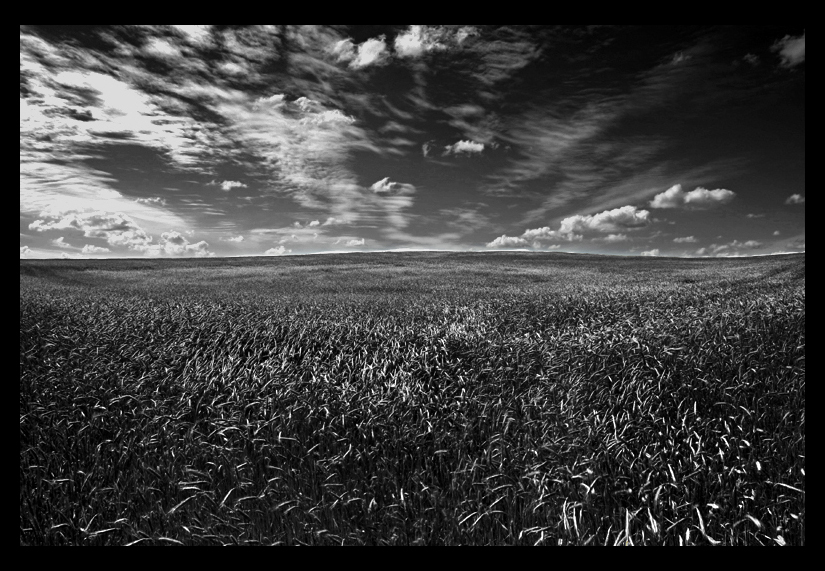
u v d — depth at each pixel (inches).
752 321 328.5
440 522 153.6
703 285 701.9
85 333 390.3
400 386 252.7
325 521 157.2
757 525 144.7
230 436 209.0
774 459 176.7
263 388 253.6
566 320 462.3
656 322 352.2
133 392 257.1
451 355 314.7
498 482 169.0
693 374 244.4
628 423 202.2
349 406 227.6
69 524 160.1
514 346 313.0
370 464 187.8
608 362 275.6
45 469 190.7
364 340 363.6
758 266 1207.6
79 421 225.5
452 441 200.1
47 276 1456.7
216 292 906.1
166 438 206.1
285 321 446.6
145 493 172.7
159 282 1286.9
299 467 186.1
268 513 159.6
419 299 676.1
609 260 2182.6
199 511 163.6
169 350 337.7
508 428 203.8
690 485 164.7
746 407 210.7
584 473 169.3
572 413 212.2
